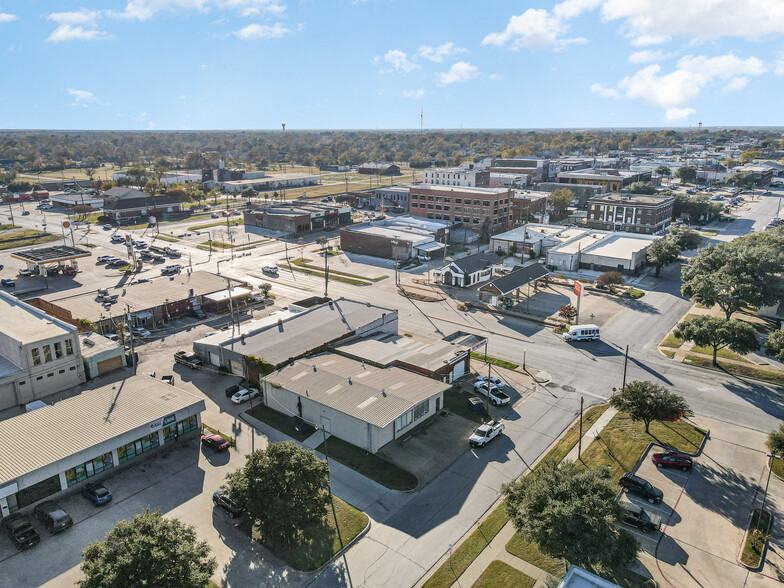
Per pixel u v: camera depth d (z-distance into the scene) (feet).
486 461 172.14
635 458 171.83
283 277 389.60
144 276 390.01
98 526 142.92
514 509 128.77
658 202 533.96
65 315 281.13
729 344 225.56
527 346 264.11
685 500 152.56
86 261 434.30
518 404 208.54
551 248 418.51
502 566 128.77
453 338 255.70
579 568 110.83
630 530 141.28
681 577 125.39
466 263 365.61
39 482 148.05
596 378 229.66
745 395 213.46
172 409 179.83
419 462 171.53
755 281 288.92
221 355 232.94
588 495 118.73
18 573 126.82
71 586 123.44
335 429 184.96
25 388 206.80
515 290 354.95
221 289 329.72
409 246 429.79
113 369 236.84
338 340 240.32
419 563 130.52
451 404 207.72
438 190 552.41
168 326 293.02
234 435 187.01
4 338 214.48
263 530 133.28
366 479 162.71
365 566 129.49
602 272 395.34
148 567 107.14
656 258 376.89
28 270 393.09
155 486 159.53
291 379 201.16
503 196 531.09
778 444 157.89
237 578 125.29
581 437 181.57
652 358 249.34
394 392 189.26
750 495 154.51
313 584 123.95
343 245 474.90
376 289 359.25
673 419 175.94
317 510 135.64
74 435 163.53
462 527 142.92
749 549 133.18
